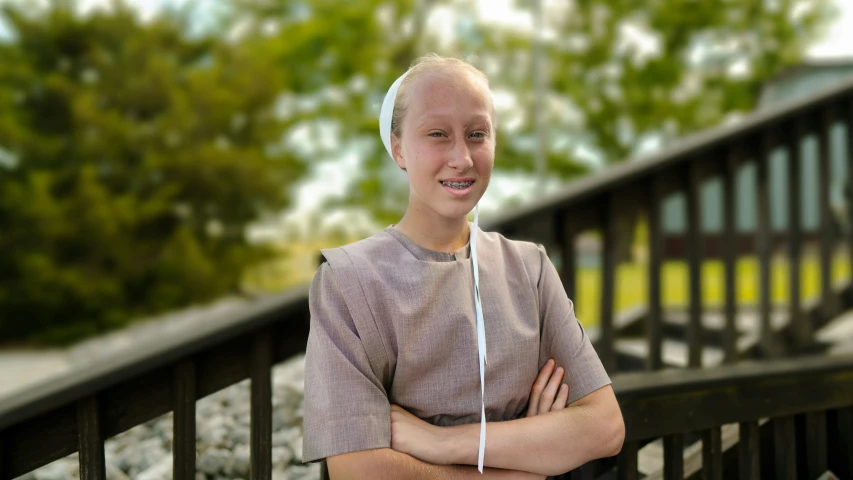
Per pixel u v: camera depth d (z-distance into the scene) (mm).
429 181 1236
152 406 1405
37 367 8852
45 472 2197
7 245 13102
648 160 2533
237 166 14664
